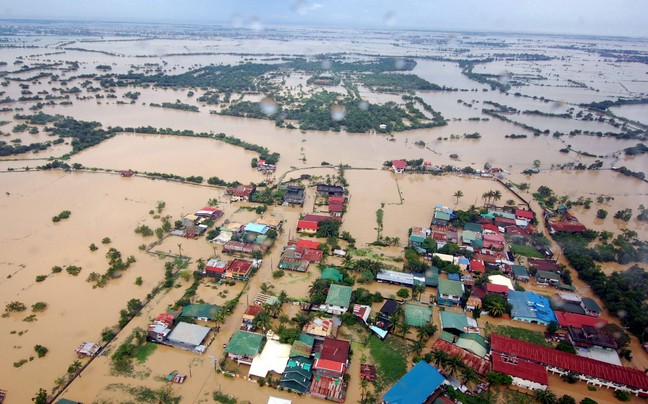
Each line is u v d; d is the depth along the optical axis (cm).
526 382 6900
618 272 10431
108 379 6944
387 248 10975
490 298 8650
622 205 14362
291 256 10206
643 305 8919
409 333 8050
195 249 10681
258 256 10194
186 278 9419
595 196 14962
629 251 11081
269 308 8219
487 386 6925
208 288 9238
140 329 7956
